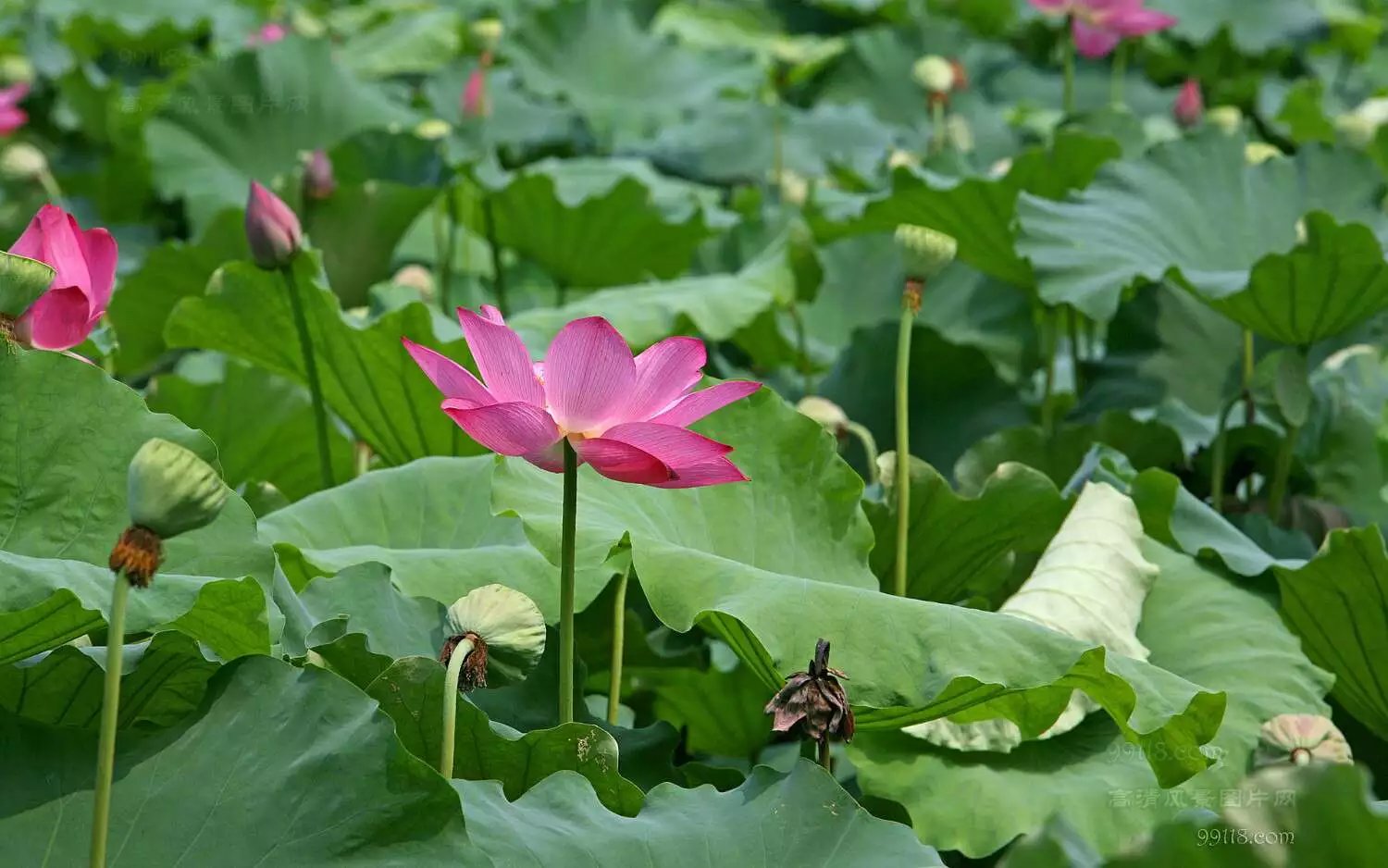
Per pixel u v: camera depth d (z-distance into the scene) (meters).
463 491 3.46
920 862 2.94
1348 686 3.46
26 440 3.01
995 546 3.53
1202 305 4.11
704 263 4.61
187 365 4.08
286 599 3.14
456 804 2.88
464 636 3.04
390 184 4.24
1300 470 3.83
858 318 4.44
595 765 3.04
